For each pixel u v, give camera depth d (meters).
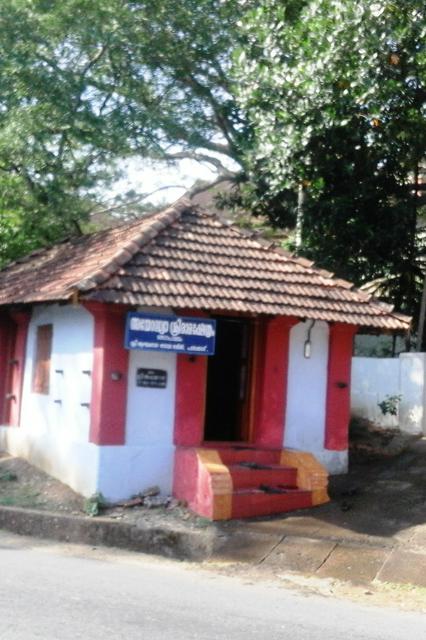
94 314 10.60
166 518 10.03
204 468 10.16
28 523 10.07
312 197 15.00
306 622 6.72
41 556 8.86
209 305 10.43
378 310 11.80
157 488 10.71
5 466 12.53
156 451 10.74
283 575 8.62
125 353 10.56
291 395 11.66
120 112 17.19
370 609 7.48
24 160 16.48
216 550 9.25
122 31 16.84
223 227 12.31
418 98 13.05
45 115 16.36
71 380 11.42
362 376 15.12
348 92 12.29
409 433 13.92
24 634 5.75
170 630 6.11
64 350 11.75
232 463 10.94
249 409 11.56
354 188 14.92
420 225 17.86
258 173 15.91
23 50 16.36
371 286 16.16
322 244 15.24
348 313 11.48
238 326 11.82
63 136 16.83
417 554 8.80
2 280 14.38
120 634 5.90
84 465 10.74
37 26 16.41
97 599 6.92
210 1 17.20
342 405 11.98
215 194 19.88
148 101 17.89
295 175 14.11
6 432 13.70
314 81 12.21
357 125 13.48
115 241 12.25
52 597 6.86
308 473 10.67
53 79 16.38
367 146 14.11
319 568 8.76
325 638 6.22
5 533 10.04
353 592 8.12
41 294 11.18
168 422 10.85
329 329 11.96
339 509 10.47
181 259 11.16
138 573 8.31
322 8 11.98
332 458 11.86
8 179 17.00
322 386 11.91
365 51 11.67
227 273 11.25
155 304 10.09
